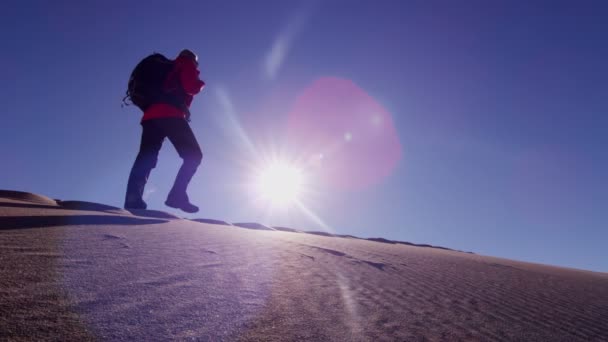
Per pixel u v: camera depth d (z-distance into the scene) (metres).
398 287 2.08
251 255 2.25
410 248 5.48
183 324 1.06
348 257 2.86
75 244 1.72
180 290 1.34
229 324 1.12
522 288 2.85
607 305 2.75
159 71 4.20
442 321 1.55
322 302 1.51
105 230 2.21
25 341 0.81
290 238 3.62
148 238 2.21
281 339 1.08
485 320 1.69
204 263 1.82
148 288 1.30
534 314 2.00
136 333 0.96
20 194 3.45
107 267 1.46
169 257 1.81
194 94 4.33
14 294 1.04
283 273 1.91
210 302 1.27
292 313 1.31
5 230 1.77
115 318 1.01
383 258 3.22
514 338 1.51
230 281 1.58
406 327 1.38
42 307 0.99
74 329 0.91
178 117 4.26
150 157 4.35
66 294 1.12
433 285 2.34
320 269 2.20
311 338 1.12
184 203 4.39
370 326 1.32
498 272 3.71
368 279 2.16
